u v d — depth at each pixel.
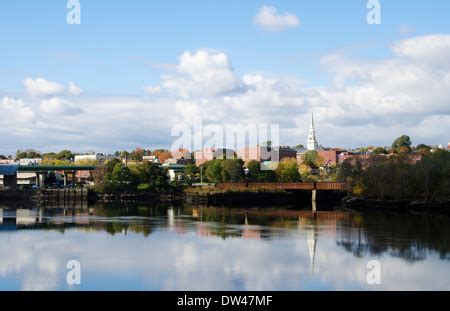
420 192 193.12
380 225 128.12
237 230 117.75
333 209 195.62
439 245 94.31
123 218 150.88
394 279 69.25
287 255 85.12
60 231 116.19
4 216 158.62
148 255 85.12
